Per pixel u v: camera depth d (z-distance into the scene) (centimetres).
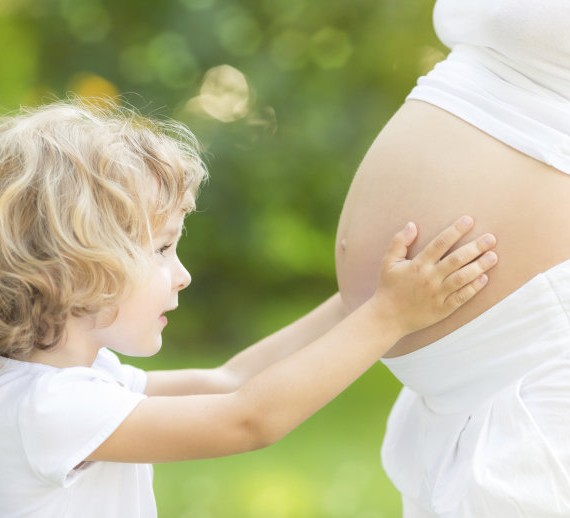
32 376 400
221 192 1662
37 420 384
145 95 1611
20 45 1688
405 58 1666
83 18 1669
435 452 443
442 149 430
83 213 394
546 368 393
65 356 410
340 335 409
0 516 397
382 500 966
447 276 405
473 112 427
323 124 1642
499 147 418
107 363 470
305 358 405
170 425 394
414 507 479
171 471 1054
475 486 388
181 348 1708
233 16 1609
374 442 1204
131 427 391
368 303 416
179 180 430
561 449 382
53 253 393
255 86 1609
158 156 426
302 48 1686
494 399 404
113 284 398
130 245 402
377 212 449
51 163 405
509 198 409
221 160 1622
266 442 404
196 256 1795
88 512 413
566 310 395
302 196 1755
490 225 410
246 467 1081
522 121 414
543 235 405
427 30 1627
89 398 389
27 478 393
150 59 1639
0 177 409
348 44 1688
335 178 1703
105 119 451
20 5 1686
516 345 405
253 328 1802
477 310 412
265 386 402
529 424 385
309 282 1953
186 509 936
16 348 401
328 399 405
